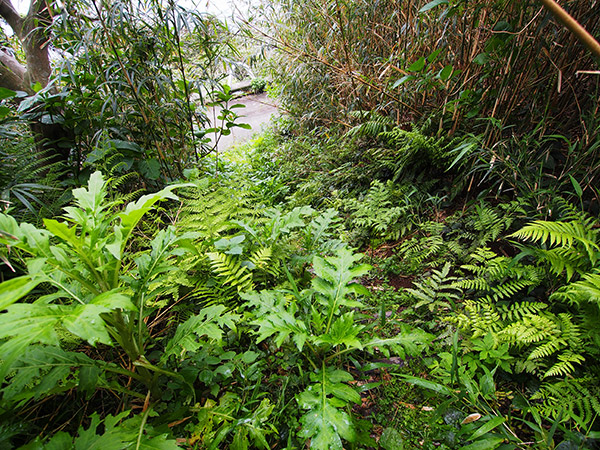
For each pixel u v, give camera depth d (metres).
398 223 2.59
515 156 2.22
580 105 2.23
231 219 2.20
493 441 1.04
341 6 3.44
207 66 3.28
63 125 2.56
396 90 3.15
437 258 2.20
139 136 2.91
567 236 1.38
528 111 2.38
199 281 1.77
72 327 0.77
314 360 1.48
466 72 2.50
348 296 1.94
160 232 1.36
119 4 2.42
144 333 1.53
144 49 2.72
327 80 3.99
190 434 1.22
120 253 1.01
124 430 0.99
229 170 4.34
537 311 1.46
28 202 1.90
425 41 2.92
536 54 2.01
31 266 0.90
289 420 1.25
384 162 3.00
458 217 2.38
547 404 1.24
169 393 1.29
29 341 0.73
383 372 1.51
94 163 2.57
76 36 2.50
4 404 1.00
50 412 1.32
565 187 2.07
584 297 1.27
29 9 2.54
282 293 1.64
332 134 4.55
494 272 1.67
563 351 1.29
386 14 3.31
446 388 1.21
